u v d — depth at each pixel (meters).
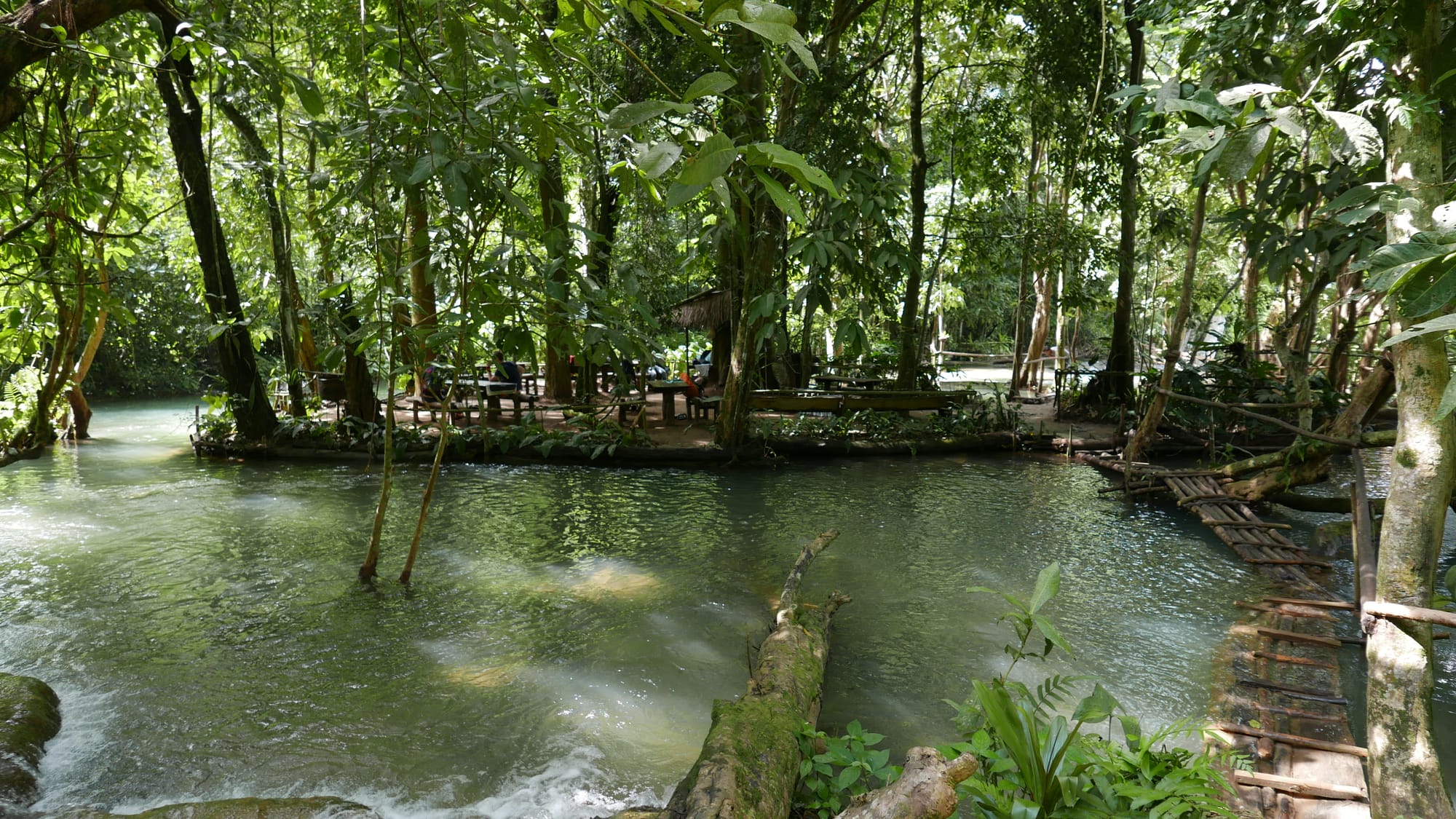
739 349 11.96
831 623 5.76
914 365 16.00
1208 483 9.47
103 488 10.09
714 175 1.11
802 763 3.55
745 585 6.69
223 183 13.64
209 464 11.74
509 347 4.62
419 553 7.50
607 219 16.81
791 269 13.98
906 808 2.17
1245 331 15.83
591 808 3.65
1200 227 9.84
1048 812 2.67
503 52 2.39
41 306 7.10
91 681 4.85
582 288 4.86
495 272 4.86
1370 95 4.74
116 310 6.99
